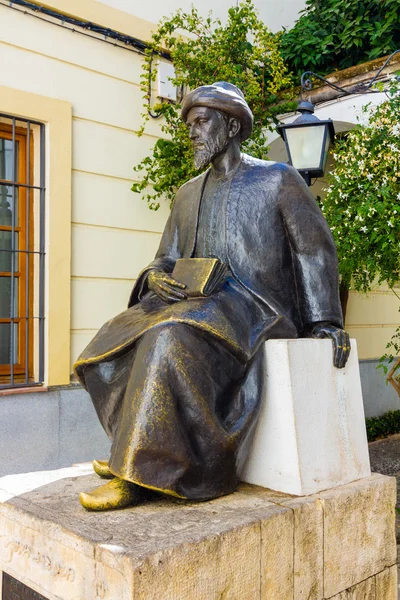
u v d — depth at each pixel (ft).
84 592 5.58
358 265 14.56
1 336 15.21
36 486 7.50
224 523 6.08
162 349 6.50
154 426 6.29
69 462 15.43
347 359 8.05
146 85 17.78
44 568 6.15
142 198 17.37
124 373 7.22
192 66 17.57
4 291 15.25
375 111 15.23
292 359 7.30
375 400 25.00
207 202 8.24
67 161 15.62
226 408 7.07
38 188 15.26
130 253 17.20
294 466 7.19
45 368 15.12
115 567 5.23
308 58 21.47
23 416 14.62
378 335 25.79
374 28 21.63
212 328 6.66
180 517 6.25
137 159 17.44
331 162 20.72
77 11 15.87
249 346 7.11
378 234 13.82
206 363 6.66
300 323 8.09
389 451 20.71
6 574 6.84
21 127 15.47
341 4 21.59
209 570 5.69
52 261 15.26
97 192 16.51
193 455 6.56
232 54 18.22
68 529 5.87
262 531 6.25
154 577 5.20
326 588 7.04
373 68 18.08
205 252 8.09
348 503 7.40
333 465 7.67
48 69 15.48
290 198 7.89
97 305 16.42
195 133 7.95
